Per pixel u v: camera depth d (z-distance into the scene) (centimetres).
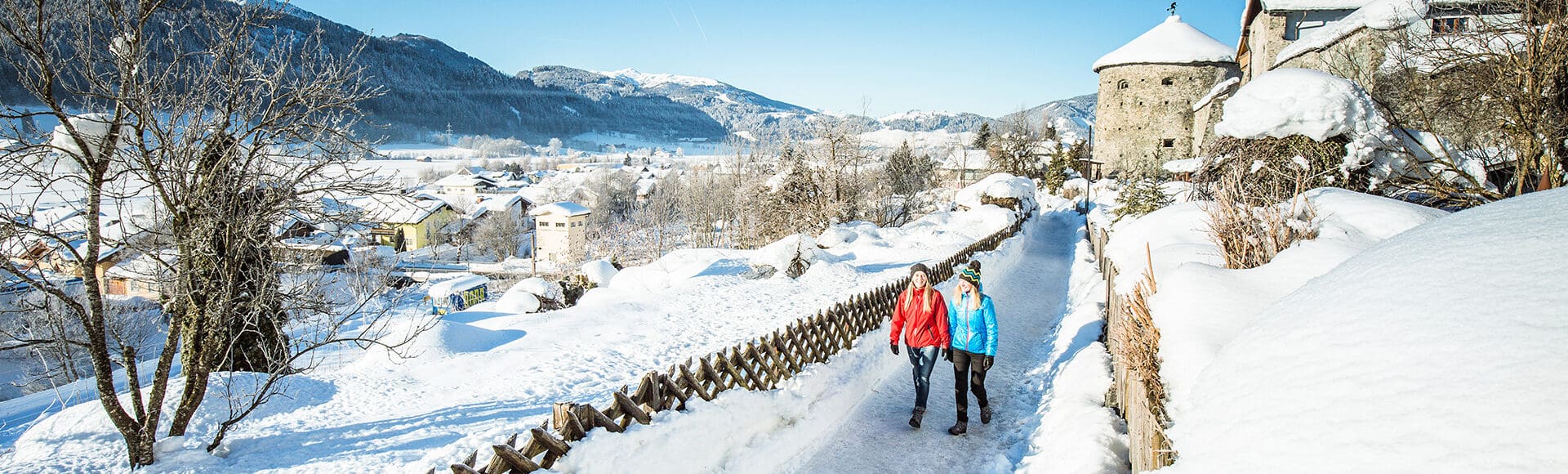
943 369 850
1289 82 1176
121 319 1280
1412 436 202
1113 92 5153
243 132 526
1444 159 1168
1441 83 1245
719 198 4947
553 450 409
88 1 483
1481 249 280
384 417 673
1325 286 341
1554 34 946
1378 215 704
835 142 3850
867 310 901
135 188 543
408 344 989
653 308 1255
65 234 560
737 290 1428
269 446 590
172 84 511
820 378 695
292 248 630
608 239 4988
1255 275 515
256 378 673
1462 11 1838
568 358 910
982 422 664
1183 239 825
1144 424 400
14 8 445
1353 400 233
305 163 568
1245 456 252
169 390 730
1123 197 2172
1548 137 944
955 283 1264
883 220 4425
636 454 448
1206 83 4884
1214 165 1267
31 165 482
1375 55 2075
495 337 1102
